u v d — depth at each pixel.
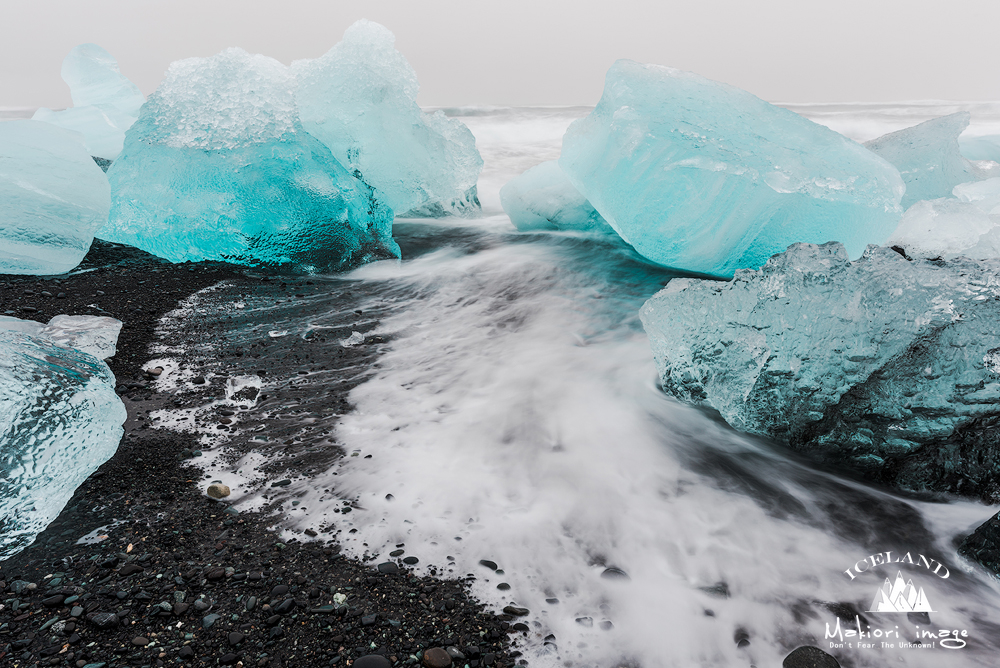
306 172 4.90
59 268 4.30
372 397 3.07
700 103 4.36
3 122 4.36
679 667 1.62
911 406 2.53
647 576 1.94
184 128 4.83
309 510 2.21
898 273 2.60
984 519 2.30
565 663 1.62
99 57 9.01
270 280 4.73
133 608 1.75
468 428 2.79
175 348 3.49
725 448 2.75
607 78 4.74
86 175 4.43
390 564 1.95
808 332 2.69
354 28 5.66
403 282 4.85
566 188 6.02
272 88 5.06
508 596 1.84
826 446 2.70
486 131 16.91
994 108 28.09
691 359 3.01
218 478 2.38
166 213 4.77
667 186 4.20
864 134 17.77
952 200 3.50
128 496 2.25
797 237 4.17
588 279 4.82
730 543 2.12
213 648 1.64
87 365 2.66
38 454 2.14
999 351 2.42
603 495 2.35
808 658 1.64
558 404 3.03
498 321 4.09
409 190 5.84
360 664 1.59
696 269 4.68
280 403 2.98
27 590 1.81
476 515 2.21
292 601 1.79
